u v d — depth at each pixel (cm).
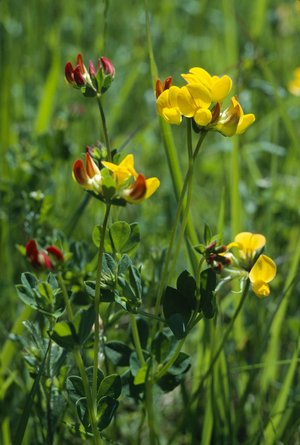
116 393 57
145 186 54
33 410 65
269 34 129
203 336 67
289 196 86
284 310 70
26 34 127
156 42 130
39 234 71
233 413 67
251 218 84
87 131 104
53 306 57
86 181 54
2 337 74
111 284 57
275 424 66
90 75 58
